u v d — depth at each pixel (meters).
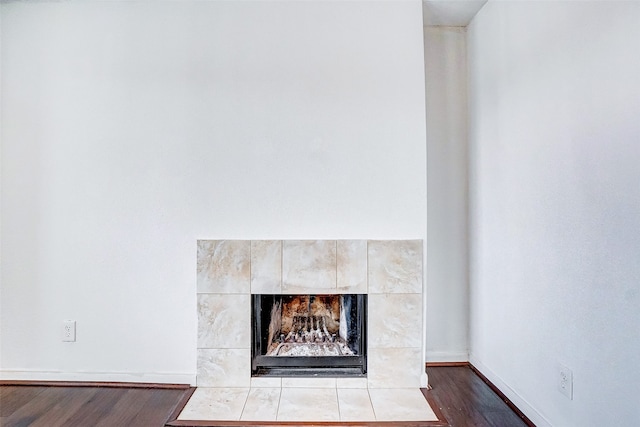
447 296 2.45
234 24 2.12
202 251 2.08
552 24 1.58
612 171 1.27
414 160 2.11
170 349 2.12
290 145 2.11
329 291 2.08
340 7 2.12
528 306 1.78
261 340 2.13
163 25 2.12
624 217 1.22
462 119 2.46
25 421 1.75
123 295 2.12
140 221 2.12
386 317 2.08
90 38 2.13
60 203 2.13
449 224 2.46
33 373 2.13
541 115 1.67
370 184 2.11
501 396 1.99
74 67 2.13
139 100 2.12
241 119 2.11
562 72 1.52
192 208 2.12
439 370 2.33
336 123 2.11
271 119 2.11
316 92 2.11
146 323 2.12
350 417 1.77
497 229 2.06
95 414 1.81
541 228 1.67
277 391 2.02
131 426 1.71
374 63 2.11
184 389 2.07
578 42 1.43
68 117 2.12
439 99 2.46
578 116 1.43
